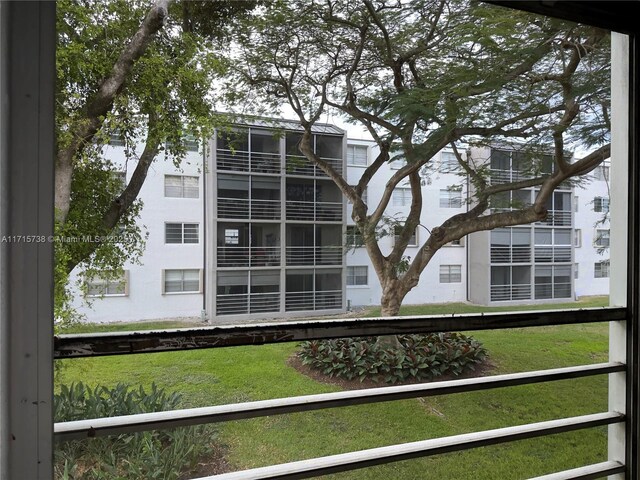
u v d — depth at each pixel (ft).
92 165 8.47
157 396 9.45
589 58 10.58
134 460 7.24
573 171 13.03
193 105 9.89
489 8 10.84
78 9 7.62
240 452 9.18
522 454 9.77
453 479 8.77
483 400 12.75
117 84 8.22
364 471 8.95
